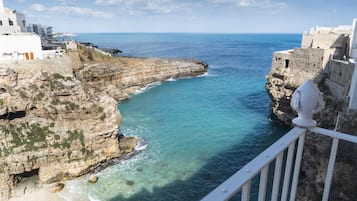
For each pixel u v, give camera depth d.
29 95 27.95
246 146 32.38
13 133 26.06
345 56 35.88
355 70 22.83
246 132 36.59
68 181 26.38
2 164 24.75
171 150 31.62
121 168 28.09
